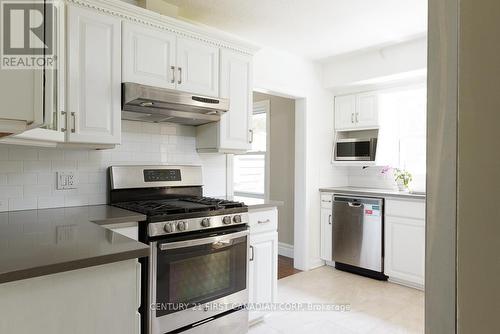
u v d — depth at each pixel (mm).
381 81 3707
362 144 3889
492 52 398
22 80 984
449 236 476
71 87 1873
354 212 3672
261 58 3365
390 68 3443
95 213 1921
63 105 1836
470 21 418
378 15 2736
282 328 2512
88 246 1211
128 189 2391
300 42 3332
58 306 1062
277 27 2971
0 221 1672
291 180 4418
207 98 2383
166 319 1913
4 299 966
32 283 1013
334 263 3953
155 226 1870
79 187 2229
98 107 1975
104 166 2338
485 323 402
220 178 3004
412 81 3605
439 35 491
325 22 2865
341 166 4336
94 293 1133
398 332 2451
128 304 1209
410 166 3891
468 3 421
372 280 3523
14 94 974
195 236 2043
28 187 2037
